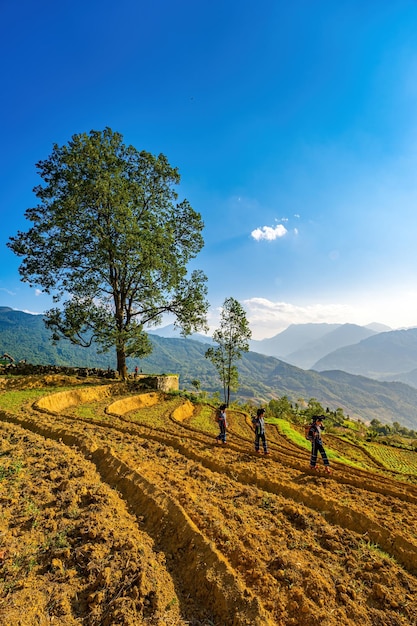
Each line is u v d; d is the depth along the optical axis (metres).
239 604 4.26
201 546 5.29
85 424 13.10
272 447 14.68
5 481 7.16
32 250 24.81
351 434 31.42
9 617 3.83
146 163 27.78
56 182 25.25
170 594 4.49
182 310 28.48
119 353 28.17
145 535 5.72
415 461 20.66
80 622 3.94
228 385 30.64
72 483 7.16
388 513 7.68
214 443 12.65
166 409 20.66
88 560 4.90
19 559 4.89
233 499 7.63
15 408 14.68
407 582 5.18
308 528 6.62
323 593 4.71
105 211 25.41
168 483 7.74
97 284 25.98
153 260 24.41
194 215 29.17
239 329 30.42
